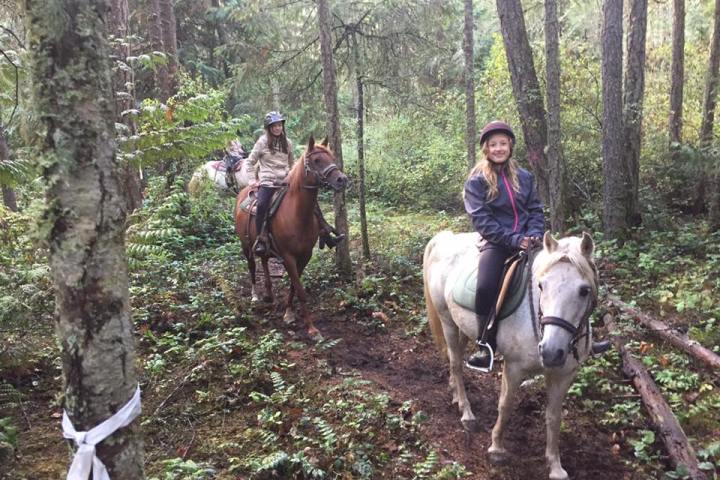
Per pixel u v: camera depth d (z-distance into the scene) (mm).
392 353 6371
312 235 6906
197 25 17188
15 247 5164
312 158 6594
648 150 12570
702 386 5047
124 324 2393
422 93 10703
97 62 2184
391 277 8617
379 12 9555
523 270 3963
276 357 5879
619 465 4273
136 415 2482
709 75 11531
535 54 12039
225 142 5297
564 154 11562
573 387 5172
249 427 4598
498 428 4293
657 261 8148
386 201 15672
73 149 2154
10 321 5094
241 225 7773
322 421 4414
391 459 4270
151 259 8047
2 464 3916
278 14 11133
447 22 10539
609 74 9430
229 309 7082
